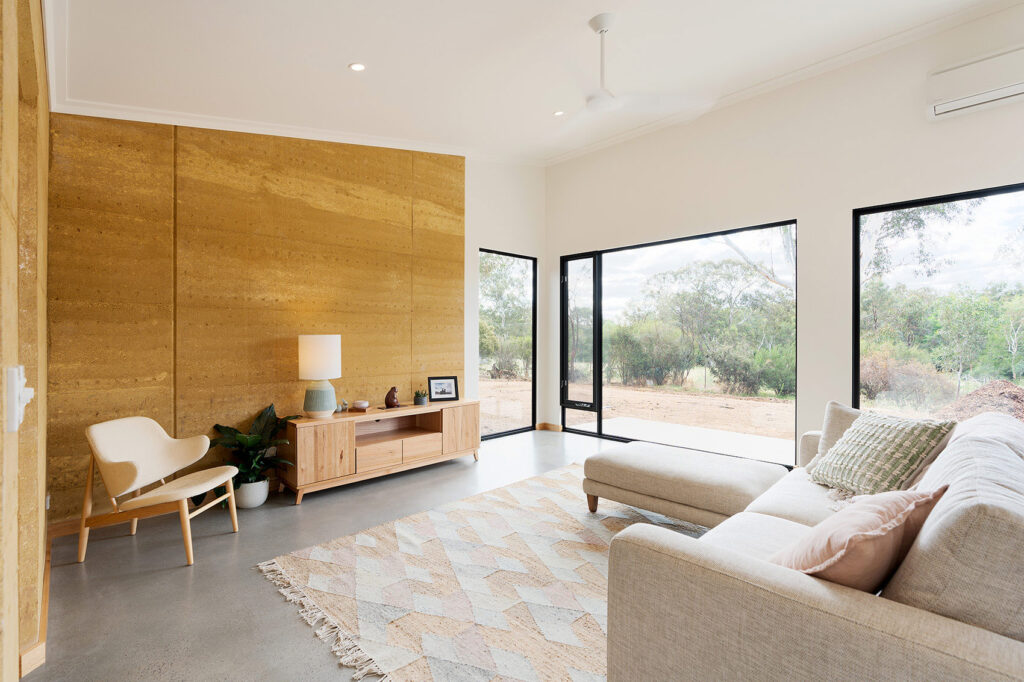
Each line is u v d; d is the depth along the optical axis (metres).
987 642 0.91
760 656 1.11
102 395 3.15
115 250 3.20
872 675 0.97
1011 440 1.61
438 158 4.83
